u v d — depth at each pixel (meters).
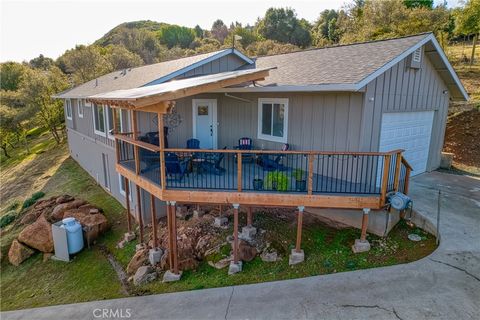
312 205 7.37
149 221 11.44
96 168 16.44
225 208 10.30
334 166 8.83
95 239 11.35
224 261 8.02
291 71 10.38
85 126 17.48
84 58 33.34
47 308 8.12
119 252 10.39
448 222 7.60
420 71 9.59
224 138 12.34
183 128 11.63
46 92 27.06
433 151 11.66
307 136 9.36
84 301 8.13
